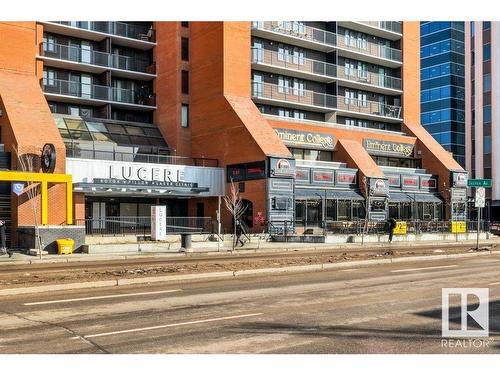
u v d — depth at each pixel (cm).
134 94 4791
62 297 1241
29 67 3828
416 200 5153
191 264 1955
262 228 3994
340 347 770
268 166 3997
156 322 947
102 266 2016
